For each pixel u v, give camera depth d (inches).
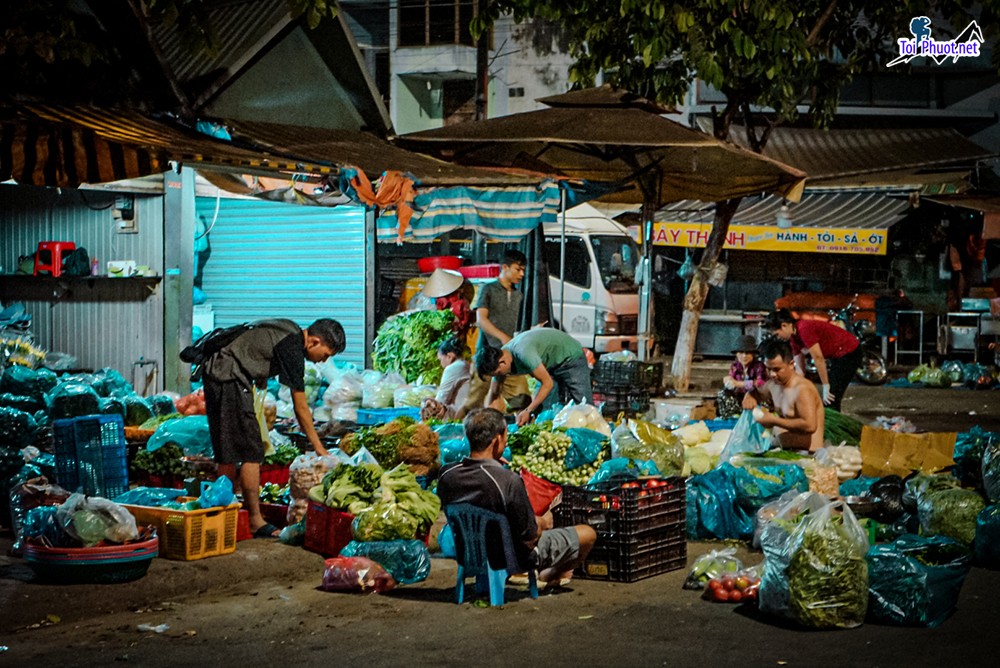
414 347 537.3
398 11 1374.3
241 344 320.2
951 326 973.2
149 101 458.9
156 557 290.7
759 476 328.8
